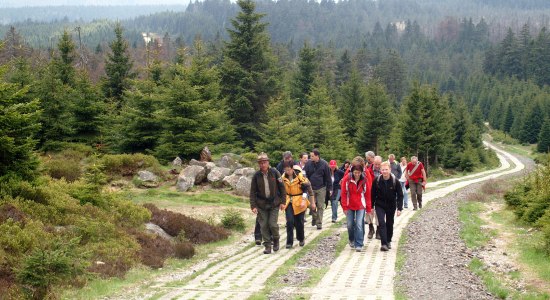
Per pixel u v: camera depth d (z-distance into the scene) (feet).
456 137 242.37
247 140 128.67
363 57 374.84
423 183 63.82
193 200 63.93
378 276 29.14
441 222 53.16
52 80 88.43
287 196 39.70
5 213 31.45
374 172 39.88
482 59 638.53
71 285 25.88
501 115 430.20
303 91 171.83
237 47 129.39
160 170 73.31
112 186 67.31
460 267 32.17
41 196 36.42
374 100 176.45
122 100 129.90
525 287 26.81
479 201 80.59
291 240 39.70
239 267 33.04
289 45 476.95
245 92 126.21
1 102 37.68
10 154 37.65
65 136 89.56
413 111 173.78
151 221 43.86
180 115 86.33
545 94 384.06
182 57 123.13
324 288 26.37
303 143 124.47
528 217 49.85
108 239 35.17
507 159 280.72
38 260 24.61
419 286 26.66
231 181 71.26
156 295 25.22
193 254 38.40
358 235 37.52
